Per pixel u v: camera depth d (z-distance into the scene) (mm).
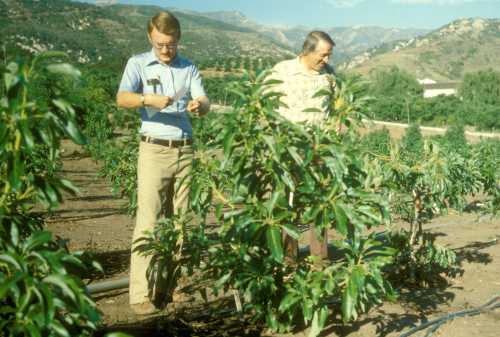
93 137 24016
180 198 4207
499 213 8234
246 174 3061
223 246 3352
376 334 3703
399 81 124188
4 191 2156
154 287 4020
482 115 89625
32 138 1882
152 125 4055
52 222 8469
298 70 4727
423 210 5082
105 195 12945
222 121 2932
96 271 5293
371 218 3090
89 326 2117
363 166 3924
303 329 3688
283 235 4227
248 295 3299
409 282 4938
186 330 3645
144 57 4066
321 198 3012
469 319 4133
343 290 3088
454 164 5613
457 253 6480
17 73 1930
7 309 1872
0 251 2004
